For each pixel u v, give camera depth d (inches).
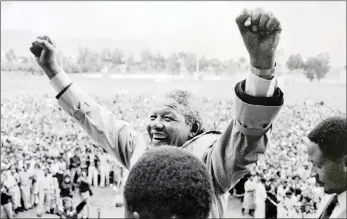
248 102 69.2
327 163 72.1
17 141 761.6
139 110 870.4
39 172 655.8
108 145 99.0
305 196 571.2
